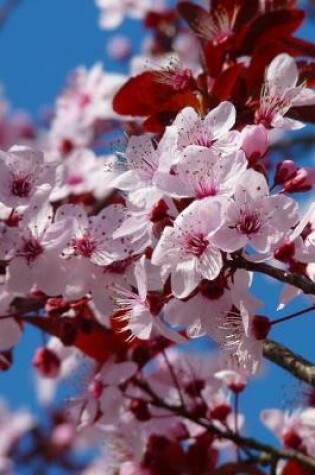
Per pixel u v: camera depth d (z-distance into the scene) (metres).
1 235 0.57
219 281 0.55
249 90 0.61
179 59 0.63
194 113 0.56
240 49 0.65
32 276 0.57
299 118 0.59
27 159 0.58
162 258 0.54
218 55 0.64
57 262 0.57
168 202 0.55
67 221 0.57
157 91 0.62
